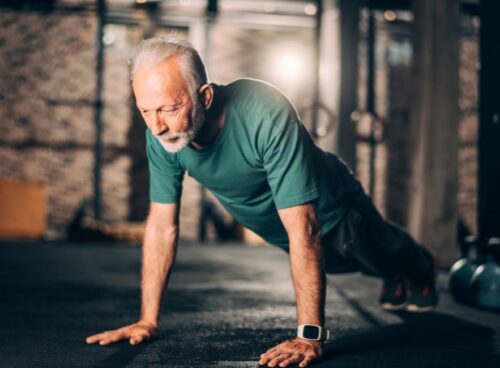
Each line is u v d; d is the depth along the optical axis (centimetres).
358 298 331
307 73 971
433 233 565
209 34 952
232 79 961
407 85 1011
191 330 235
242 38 962
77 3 916
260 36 966
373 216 217
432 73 566
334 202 205
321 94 924
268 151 172
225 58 959
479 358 194
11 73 907
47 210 915
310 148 192
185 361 182
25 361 180
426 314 279
